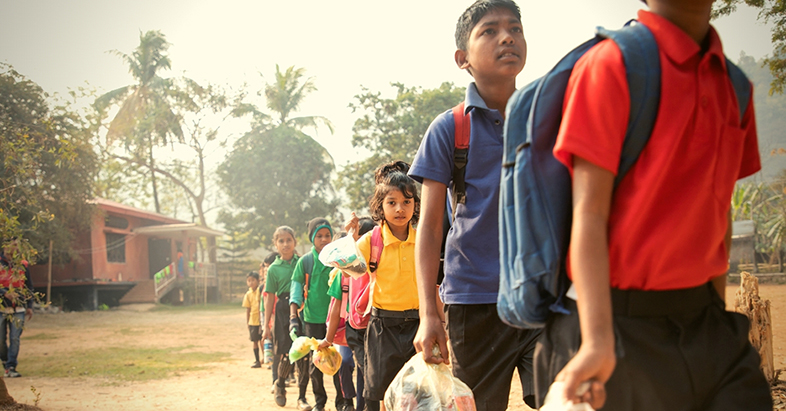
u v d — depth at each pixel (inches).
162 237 1530.5
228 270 1774.1
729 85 59.4
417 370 99.2
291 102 1761.8
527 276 59.7
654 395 55.7
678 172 55.6
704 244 57.2
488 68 102.3
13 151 258.1
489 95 105.9
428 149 103.8
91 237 1198.9
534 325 62.3
